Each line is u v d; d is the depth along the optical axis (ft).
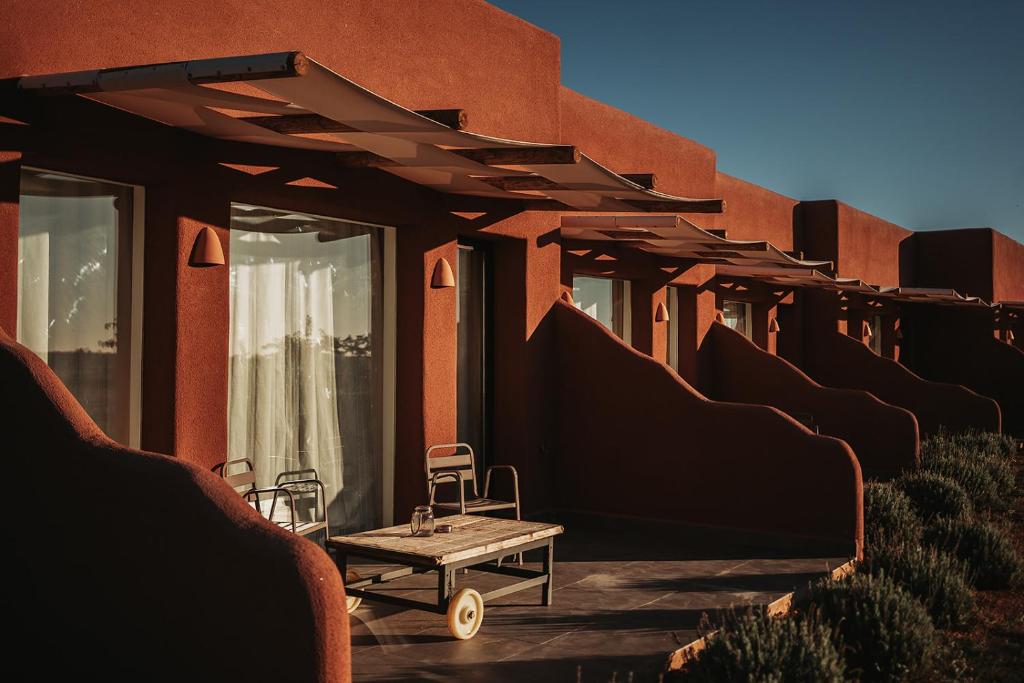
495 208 31.12
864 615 20.89
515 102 31.86
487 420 33.19
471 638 20.17
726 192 54.39
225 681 12.14
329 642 11.52
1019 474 51.47
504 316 33.14
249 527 12.19
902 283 82.23
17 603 14.32
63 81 16.58
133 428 20.98
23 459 14.17
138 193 20.90
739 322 57.77
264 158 22.71
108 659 13.37
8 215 17.16
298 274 25.99
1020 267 94.43
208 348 21.34
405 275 28.55
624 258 40.16
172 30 20.12
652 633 20.68
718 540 31.35
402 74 26.91
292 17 23.21
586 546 30.76
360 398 28.07
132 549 13.05
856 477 29.30
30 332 19.29
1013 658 21.71
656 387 32.73
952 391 60.80
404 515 28.45
